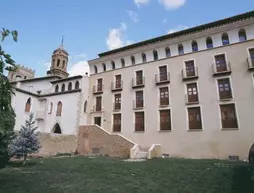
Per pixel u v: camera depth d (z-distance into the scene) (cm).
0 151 805
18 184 930
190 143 2127
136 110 2580
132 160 1839
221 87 2144
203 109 2155
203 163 1543
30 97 3206
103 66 3142
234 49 2159
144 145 2386
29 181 998
